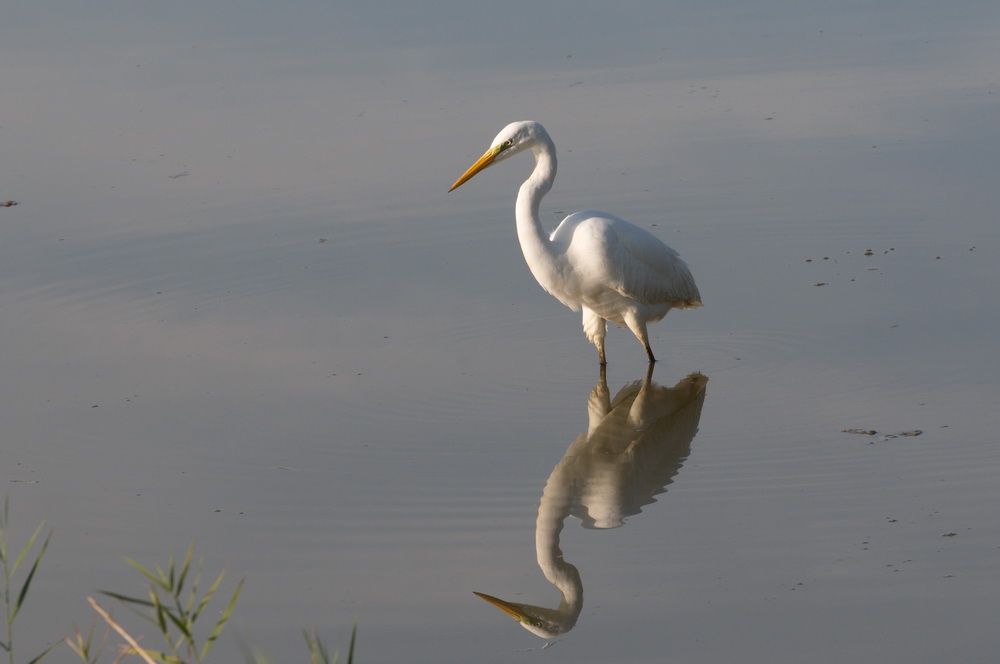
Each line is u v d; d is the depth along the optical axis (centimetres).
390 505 987
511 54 2391
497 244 1662
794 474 1010
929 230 1603
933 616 792
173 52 2453
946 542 881
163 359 1319
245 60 2389
